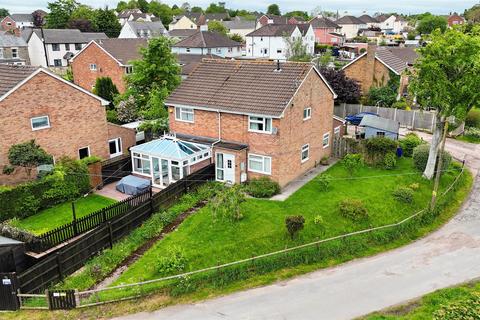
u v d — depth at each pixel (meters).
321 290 18.52
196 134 30.50
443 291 18.23
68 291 16.64
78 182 26.48
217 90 29.81
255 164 28.23
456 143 39.66
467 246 22.31
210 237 21.48
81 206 25.41
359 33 138.88
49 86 26.91
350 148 33.72
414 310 17.03
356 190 27.42
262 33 88.25
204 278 18.67
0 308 16.81
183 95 30.66
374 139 32.31
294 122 27.95
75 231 20.62
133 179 27.70
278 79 28.62
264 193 26.39
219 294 18.17
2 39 74.12
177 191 25.77
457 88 25.88
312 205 25.05
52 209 25.00
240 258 20.23
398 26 167.00
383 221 24.19
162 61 37.88
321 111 31.69
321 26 115.00
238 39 112.75
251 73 30.08
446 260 20.95
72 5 116.62
